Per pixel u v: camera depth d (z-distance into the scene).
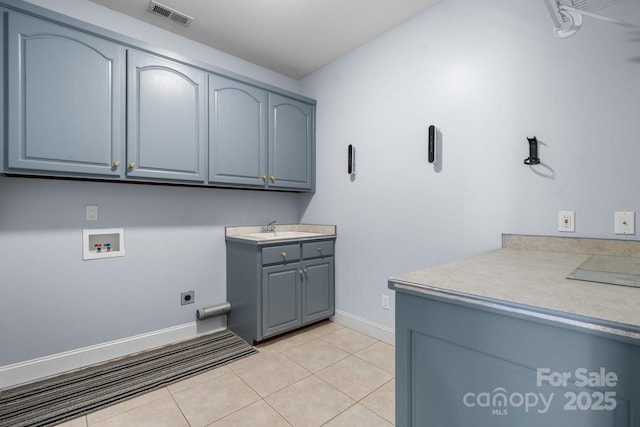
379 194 2.42
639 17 1.33
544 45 1.59
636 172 1.34
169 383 1.80
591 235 1.45
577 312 0.64
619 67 1.37
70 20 1.69
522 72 1.67
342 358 2.12
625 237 1.36
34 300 1.83
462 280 0.93
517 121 1.68
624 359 0.59
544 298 0.74
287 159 2.75
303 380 1.84
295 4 2.02
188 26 2.26
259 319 2.28
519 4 1.67
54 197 1.89
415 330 0.91
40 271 1.84
